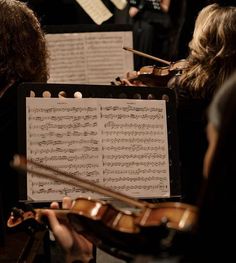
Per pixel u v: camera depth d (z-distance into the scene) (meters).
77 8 5.85
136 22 5.79
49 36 4.41
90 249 2.37
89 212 2.09
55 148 2.63
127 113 2.72
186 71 3.28
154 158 2.71
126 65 4.53
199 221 1.47
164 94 2.78
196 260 1.49
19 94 2.64
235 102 1.45
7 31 2.98
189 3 5.64
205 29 3.20
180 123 3.20
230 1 3.69
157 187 2.70
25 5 3.13
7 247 3.00
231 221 1.46
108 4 6.22
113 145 2.68
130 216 2.07
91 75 4.50
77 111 2.67
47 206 2.64
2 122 2.91
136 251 1.98
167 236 1.80
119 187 2.66
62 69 4.47
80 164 2.64
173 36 5.79
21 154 2.61
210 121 1.55
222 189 1.45
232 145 1.45
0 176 2.91
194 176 3.19
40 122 2.64
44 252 2.81
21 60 3.01
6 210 2.92
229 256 1.47
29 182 2.59
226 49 3.15
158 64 5.75
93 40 4.47
